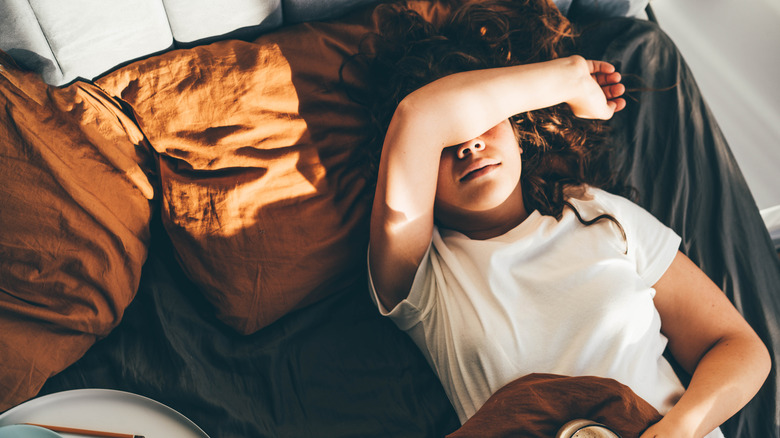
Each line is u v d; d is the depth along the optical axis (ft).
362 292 3.48
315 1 3.38
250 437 2.98
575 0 4.02
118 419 2.63
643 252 3.14
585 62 3.13
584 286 2.88
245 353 3.17
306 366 3.23
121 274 3.03
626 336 2.83
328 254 3.23
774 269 3.59
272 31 3.44
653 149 3.87
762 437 3.19
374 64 3.40
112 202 3.04
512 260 2.97
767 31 4.57
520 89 2.92
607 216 3.10
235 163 3.12
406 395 3.22
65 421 2.58
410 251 2.94
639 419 2.45
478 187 2.89
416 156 2.75
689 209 3.75
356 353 3.30
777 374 3.30
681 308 3.13
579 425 2.31
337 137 3.30
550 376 2.64
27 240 2.85
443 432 3.15
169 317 3.15
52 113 2.98
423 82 3.25
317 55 3.32
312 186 3.19
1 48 2.89
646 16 4.53
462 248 3.07
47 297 2.88
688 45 4.49
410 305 3.01
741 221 3.69
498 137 2.96
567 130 3.59
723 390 2.75
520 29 3.67
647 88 3.96
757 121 4.16
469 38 3.57
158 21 3.09
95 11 2.93
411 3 3.60
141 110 3.09
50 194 2.89
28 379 2.77
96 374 3.00
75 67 3.07
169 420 2.66
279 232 3.12
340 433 3.06
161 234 3.36
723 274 3.56
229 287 3.11
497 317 2.85
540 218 3.13
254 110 3.13
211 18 3.21
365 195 3.36
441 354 3.03
